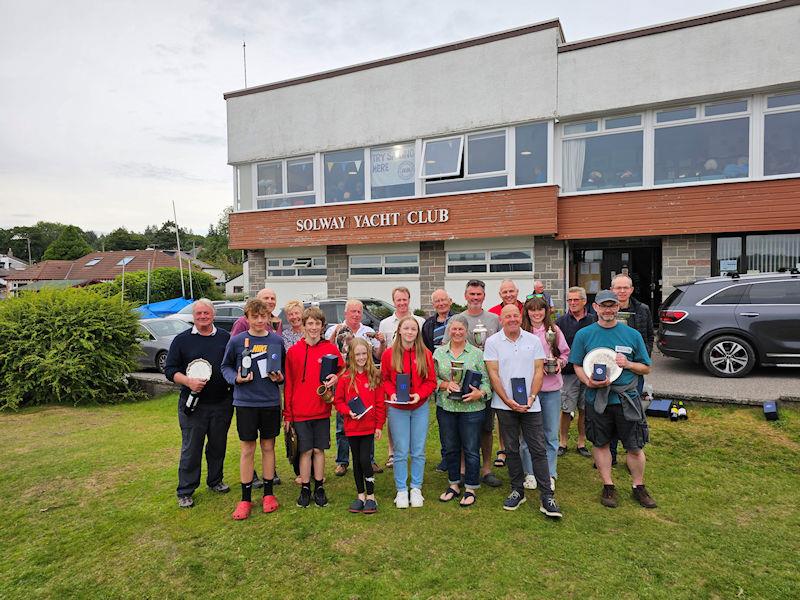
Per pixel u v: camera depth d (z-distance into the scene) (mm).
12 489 4883
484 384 4277
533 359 4191
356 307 5203
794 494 4328
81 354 9125
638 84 10438
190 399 4355
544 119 11273
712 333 7270
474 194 11891
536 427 4125
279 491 4684
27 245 105500
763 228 9594
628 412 4141
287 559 3473
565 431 5547
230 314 12227
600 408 4164
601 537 3680
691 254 10344
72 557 3590
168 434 6805
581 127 11242
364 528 3879
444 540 3668
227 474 5199
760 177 9586
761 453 5098
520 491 4234
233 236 14836
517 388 4023
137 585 3236
